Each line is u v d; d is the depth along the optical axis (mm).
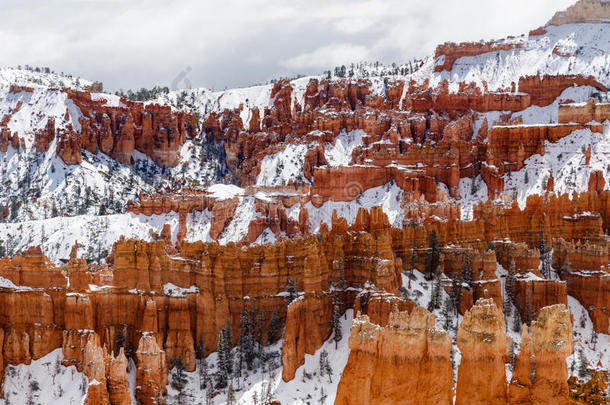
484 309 119125
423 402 121562
